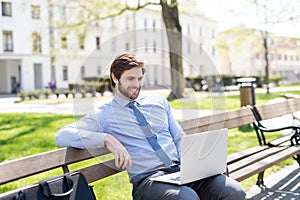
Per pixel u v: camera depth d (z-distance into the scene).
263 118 4.81
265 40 26.03
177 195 2.27
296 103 5.94
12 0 29.67
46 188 2.02
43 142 7.19
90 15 17.31
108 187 3.99
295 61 48.81
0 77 31.41
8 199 1.91
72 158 2.49
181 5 15.09
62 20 17.94
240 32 28.16
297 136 4.42
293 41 31.62
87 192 2.18
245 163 3.59
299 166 4.86
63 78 32.91
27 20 30.22
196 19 19.19
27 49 30.95
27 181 4.50
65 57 18.81
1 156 6.04
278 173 4.64
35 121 10.19
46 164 2.32
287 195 3.86
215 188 2.52
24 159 2.22
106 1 16.95
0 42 29.56
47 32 20.97
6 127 9.21
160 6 15.28
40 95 20.81
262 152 4.10
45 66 32.22
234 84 26.44
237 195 2.49
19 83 31.30
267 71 26.08
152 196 2.37
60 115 11.51
